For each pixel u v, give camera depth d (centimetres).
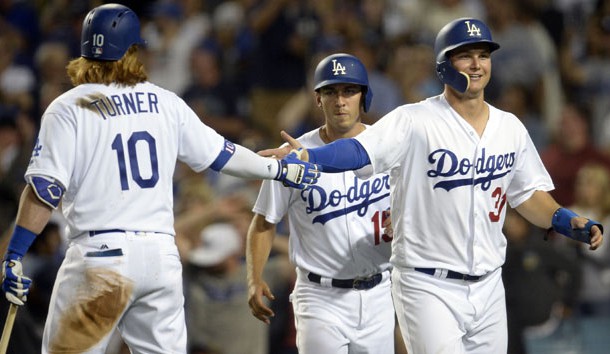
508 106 5059
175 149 2148
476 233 2286
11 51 5262
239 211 3456
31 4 5591
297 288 2572
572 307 3747
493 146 2297
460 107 2305
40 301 3291
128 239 2070
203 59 4953
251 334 3353
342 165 2220
